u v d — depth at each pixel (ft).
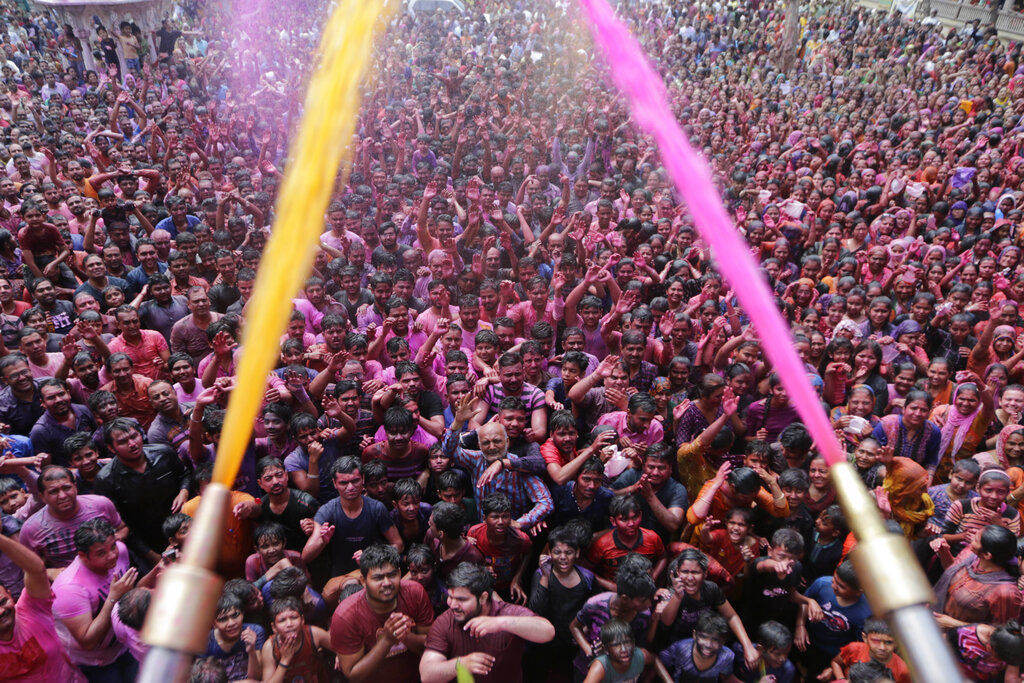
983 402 20.84
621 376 21.15
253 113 53.93
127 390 21.36
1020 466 19.57
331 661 16.07
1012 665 13.78
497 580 17.47
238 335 23.29
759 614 17.16
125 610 14.28
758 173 42.19
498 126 51.75
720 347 24.48
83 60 68.54
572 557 15.67
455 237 32.68
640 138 46.19
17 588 15.89
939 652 1.91
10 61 63.98
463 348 25.46
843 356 23.18
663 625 15.65
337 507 17.08
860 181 43.73
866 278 31.63
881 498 17.69
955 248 34.76
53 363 21.79
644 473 17.90
